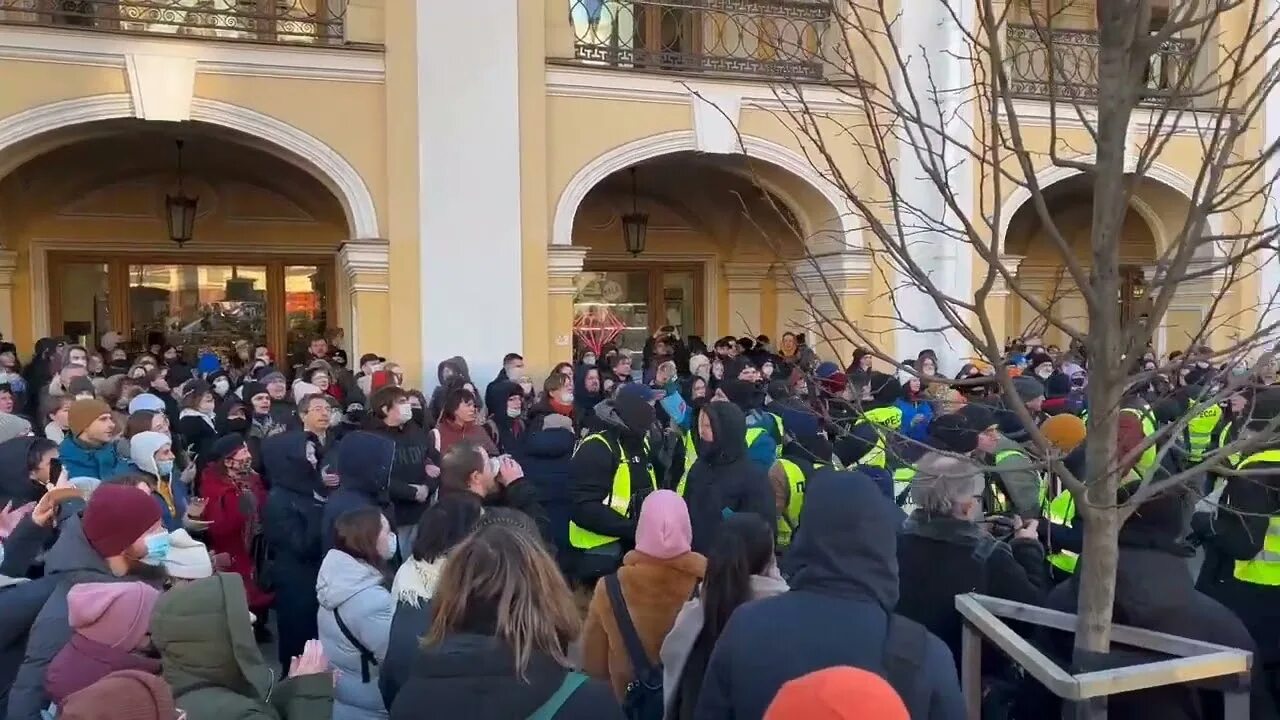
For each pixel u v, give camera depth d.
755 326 15.28
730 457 4.66
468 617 2.24
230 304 13.39
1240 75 2.27
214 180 12.98
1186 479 2.42
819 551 2.24
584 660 3.45
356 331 10.11
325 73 9.90
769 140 11.29
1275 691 3.98
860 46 11.20
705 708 2.25
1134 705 2.57
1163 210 13.00
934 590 3.46
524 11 10.38
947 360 11.60
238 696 2.61
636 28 11.65
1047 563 4.34
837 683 1.54
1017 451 4.66
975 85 3.16
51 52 9.02
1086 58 10.34
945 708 2.13
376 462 4.43
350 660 3.50
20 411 8.10
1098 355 2.34
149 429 5.53
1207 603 2.74
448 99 10.15
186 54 9.41
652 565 3.39
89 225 12.58
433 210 10.12
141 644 2.84
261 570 5.80
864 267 11.55
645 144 10.98
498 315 10.31
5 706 3.17
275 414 7.59
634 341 15.17
